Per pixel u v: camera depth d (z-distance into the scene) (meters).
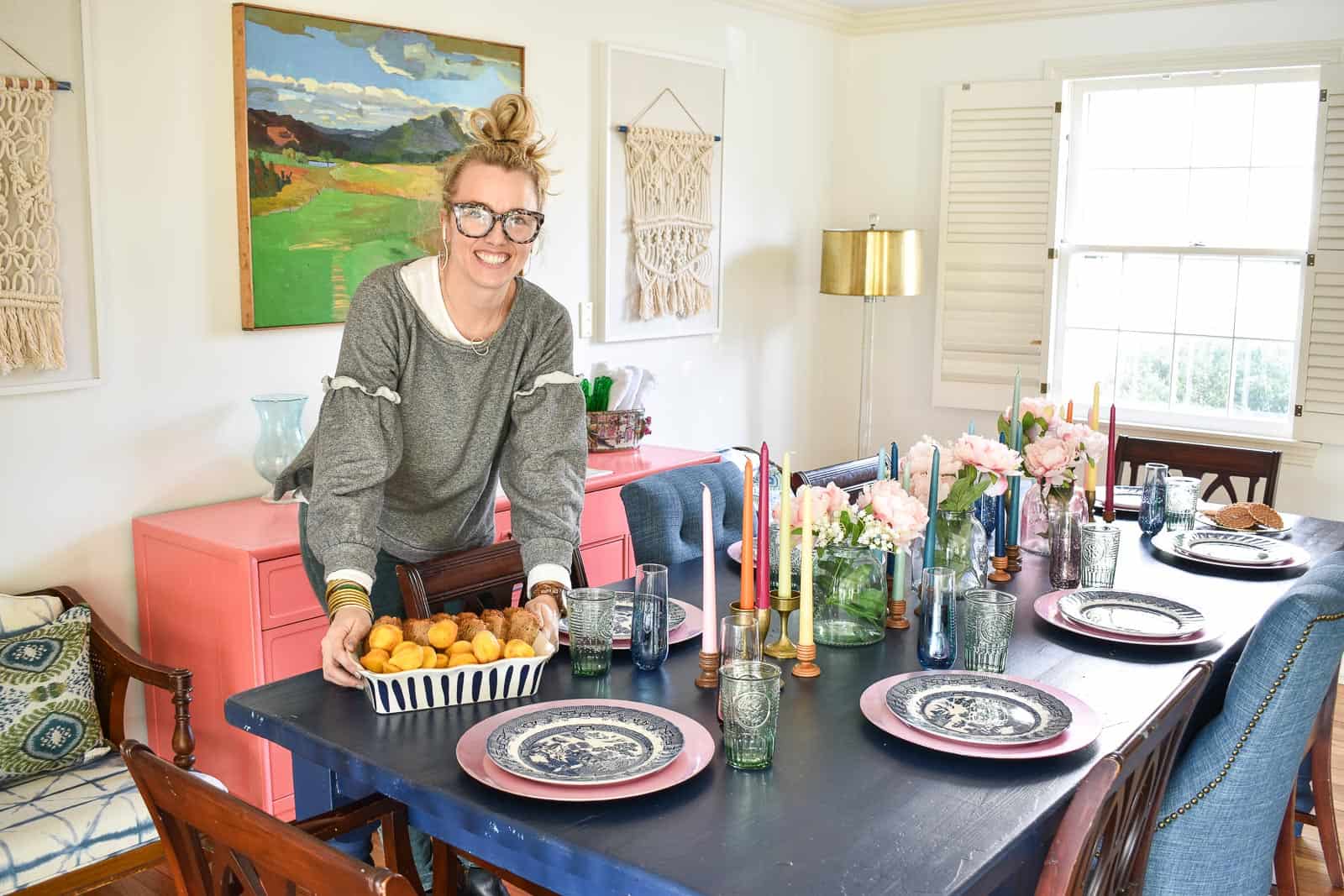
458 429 1.94
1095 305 4.85
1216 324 4.61
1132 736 1.27
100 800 2.28
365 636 1.67
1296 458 4.41
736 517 2.66
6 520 2.66
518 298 1.95
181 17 2.85
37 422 2.69
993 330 4.96
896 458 2.26
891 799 1.36
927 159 5.09
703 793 1.37
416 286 1.86
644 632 1.77
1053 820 1.36
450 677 1.60
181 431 2.96
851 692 1.72
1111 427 2.61
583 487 2.00
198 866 1.21
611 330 4.14
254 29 2.94
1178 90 4.58
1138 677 1.82
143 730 2.96
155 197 2.85
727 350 4.79
